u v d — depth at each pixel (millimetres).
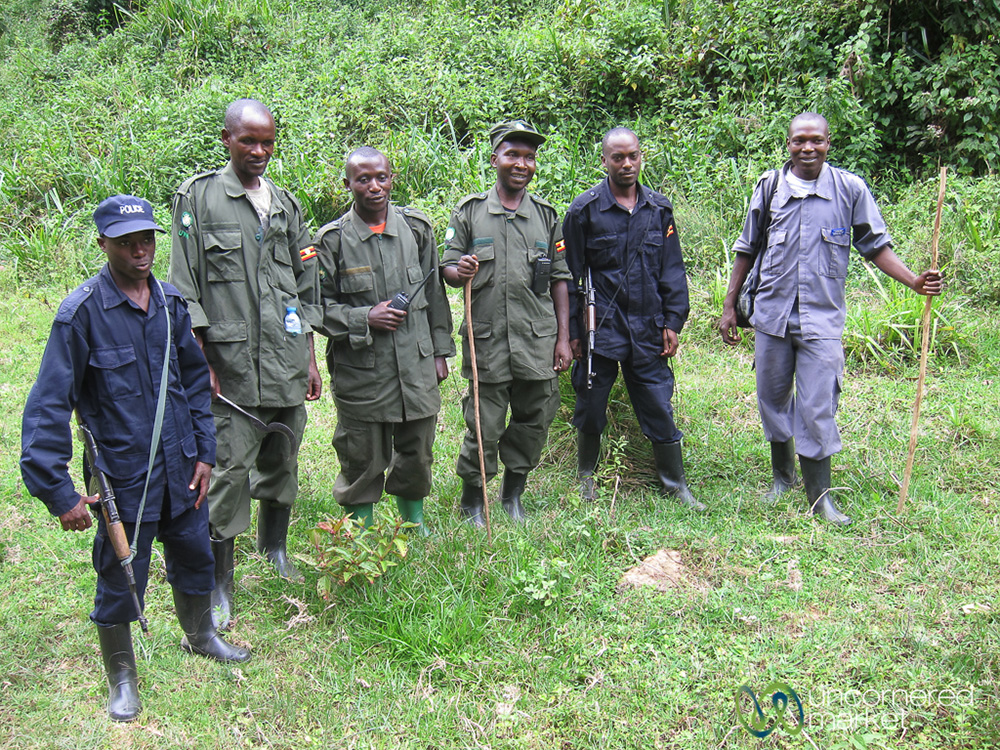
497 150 4238
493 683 3256
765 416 4676
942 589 3738
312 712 3096
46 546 4145
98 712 3084
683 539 4211
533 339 4289
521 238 4270
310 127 9773
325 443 5367
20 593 3779
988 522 4258
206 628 3354
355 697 3184
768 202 4543
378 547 3652
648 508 4609
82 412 2918
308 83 11320
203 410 3172
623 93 10055
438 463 5105
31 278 8297
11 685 3217
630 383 4711
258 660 3385
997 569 3859
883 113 9023
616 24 10281
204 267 3588
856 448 5035
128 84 12109
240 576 3889
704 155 8750
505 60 10773
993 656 3215
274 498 3930
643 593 3756
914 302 6359
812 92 8742
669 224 4621
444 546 4016
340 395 4004
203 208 3582
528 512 4613
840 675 3238
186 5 13367
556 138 9031
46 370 2768
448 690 3215
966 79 8422
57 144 10281
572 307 4625
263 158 3613
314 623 3598
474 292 4309
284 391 3684
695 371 6180
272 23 13188
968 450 5008
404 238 4023
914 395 5699
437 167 9086
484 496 4039
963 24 8633
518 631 3521
